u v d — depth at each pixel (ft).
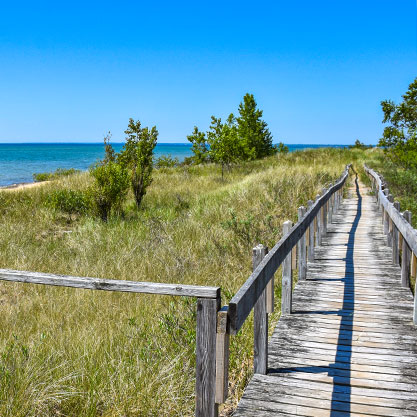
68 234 40.11
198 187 70.79
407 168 77.20
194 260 31.19
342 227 42.27
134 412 12.66
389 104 75.46
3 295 25.63
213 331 9.35
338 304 20.62
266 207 47.14
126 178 47.78
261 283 12.18
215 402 9.41
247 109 134.41
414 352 15.51
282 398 12.56
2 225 40.60
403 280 23.16
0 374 13.91
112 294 24.49
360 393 12.81
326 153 118.01
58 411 13.03
